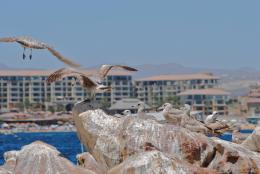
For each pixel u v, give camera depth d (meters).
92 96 30.42
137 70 29.98
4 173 26.00
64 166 26.22
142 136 28.23
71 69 29.53
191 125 38.69
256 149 32.75
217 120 40.91
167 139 28.02
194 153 27.94
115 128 29.08
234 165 28.22
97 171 28.52
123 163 25.06
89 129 29.55
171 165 24.53
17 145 125.50
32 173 26.05
